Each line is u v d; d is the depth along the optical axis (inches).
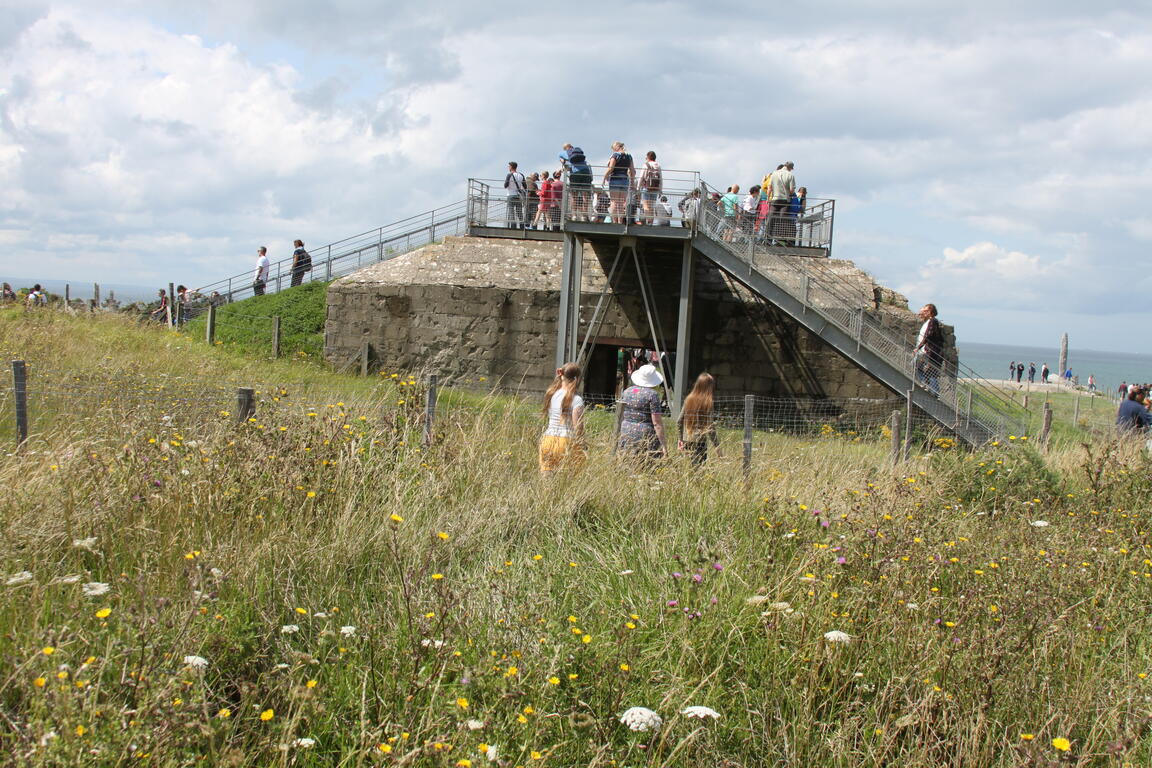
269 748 138.6
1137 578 235.6
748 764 156.6
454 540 235.6
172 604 169.2
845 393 839.7
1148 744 162.6
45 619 164.2
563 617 188.4
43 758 117.3
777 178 899.4
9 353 572.7
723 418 800.3
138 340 758.5
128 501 226.4
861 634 186.1
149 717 131.4
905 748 159.5
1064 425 866.1
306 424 306.2
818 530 247.8
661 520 281.7
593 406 624.4
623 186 768.9
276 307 962.1
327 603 195.0
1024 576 219.0
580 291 865.5
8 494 222.2
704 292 858.8
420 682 149.1
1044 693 171.6
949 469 378.0
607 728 151.6
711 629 185.5
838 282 853.8
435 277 886.4
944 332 837.8
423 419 332.8
